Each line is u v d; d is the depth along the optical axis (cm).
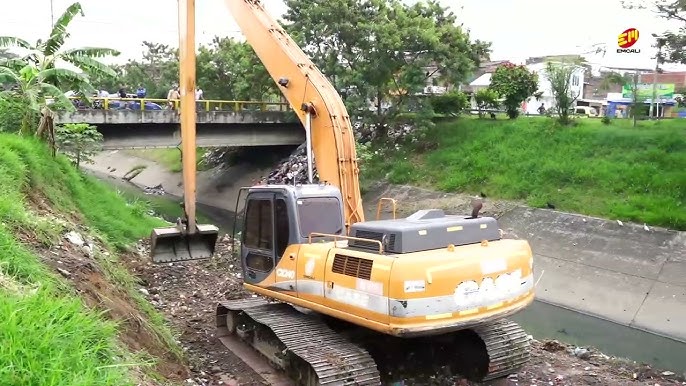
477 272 723
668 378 1024
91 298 730
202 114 2958
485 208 2297
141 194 3666
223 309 1015
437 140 2947
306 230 852
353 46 2919
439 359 905
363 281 717
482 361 845
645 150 2220
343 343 790
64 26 1577
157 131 2894
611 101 4091
